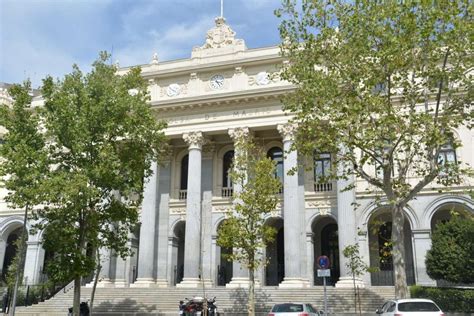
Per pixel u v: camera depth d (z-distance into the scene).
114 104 24.11
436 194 35.03
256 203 28.28
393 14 20.00
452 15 19.12
